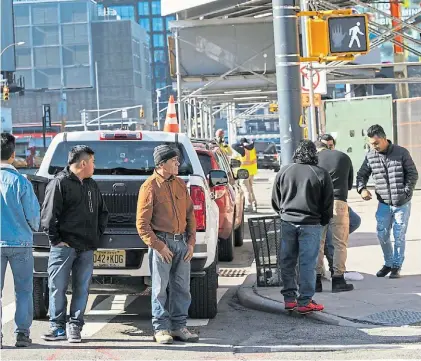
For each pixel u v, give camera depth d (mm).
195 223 10203
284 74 13758
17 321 9750
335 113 33844
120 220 10797
